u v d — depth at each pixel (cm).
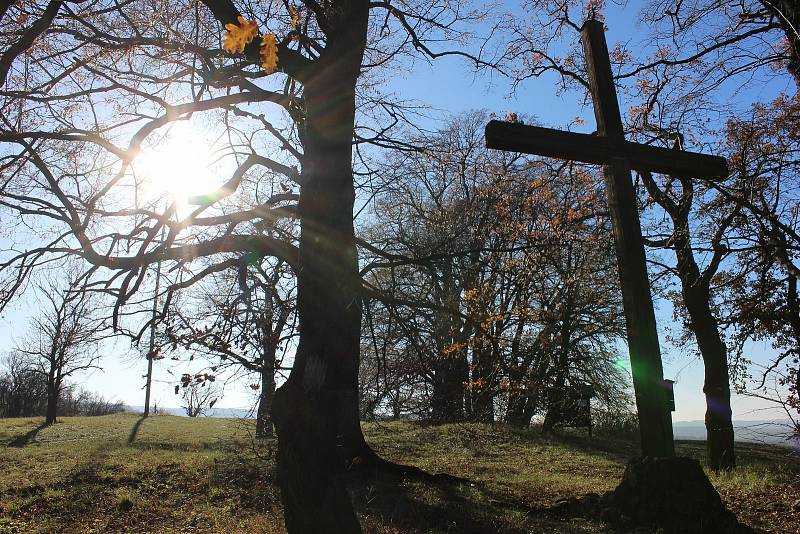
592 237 1391
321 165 718
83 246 885
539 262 1301
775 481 1128
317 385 587
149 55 938
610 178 709
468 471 1461
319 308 638
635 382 680
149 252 934
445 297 1255
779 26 979
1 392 5647
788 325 1183
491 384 1409
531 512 895
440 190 1798
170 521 962
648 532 660
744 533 668
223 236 997
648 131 1347
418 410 1866
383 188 1195
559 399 1967
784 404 865
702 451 2231
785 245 873
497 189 1510
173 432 2573
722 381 1491
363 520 859
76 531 918
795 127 918
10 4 634
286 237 1034
